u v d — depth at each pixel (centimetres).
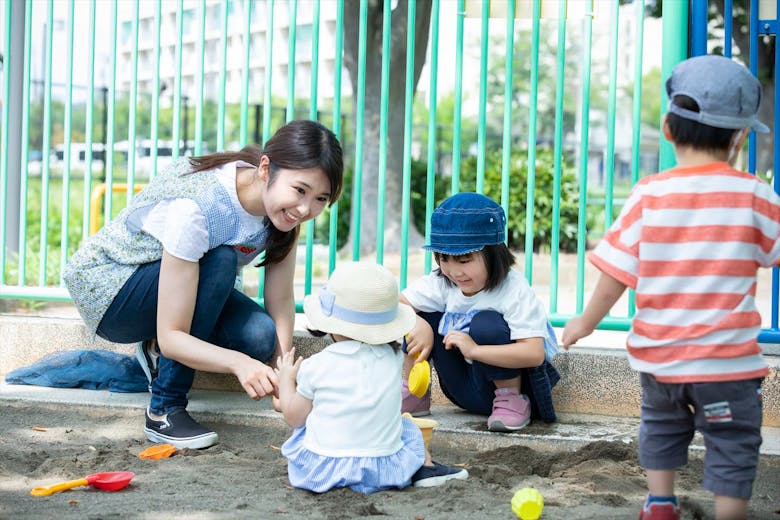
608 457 342
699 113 252
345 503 283
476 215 353
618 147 2556
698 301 246
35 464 330
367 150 1260
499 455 346
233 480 310
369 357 301
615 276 256
